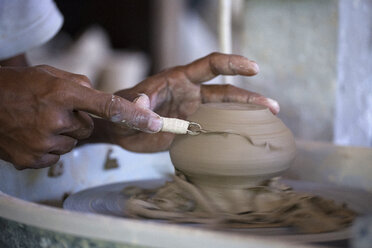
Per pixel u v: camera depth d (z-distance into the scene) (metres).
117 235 0.76
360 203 1.15
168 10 6.25
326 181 1.51
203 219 1.01
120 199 1.18
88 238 0.79
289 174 1.56
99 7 7.16
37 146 1.08
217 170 1.04
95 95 1.02
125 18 6.99
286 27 2.06
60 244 0.83
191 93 1.41
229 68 1.33
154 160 1.58
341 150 1.50
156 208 1.09
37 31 1.70
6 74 1.08
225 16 1.95
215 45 6.47
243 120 1.06
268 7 2.09
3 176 1.26
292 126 2.11
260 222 0.99
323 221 0.98
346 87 2.05
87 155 1.48
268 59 2.12
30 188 1.34
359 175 1.46
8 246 0.95
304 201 1.05
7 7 1.62
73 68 4.94
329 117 2.01
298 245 0.68
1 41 1.63
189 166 1.07
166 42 6.32
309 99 2.05
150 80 1.38
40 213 0.83
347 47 2.01
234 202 1.05
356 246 0.73
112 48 7.08
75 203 1.17
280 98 2.12
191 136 1.08
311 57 2.02
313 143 1.54
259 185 1.07
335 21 1.94
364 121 2.24
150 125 1.03
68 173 1.44
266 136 1.05
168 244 0.73
